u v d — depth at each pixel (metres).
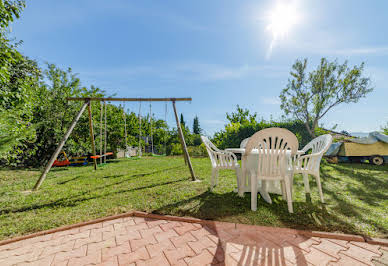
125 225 2.09
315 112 7.86
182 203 2.65
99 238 1.82
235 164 3.20
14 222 2.14
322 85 7.66
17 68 6.33
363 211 2.26
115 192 3.28
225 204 2.61
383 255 1.46
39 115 8.41
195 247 1.63
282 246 1.62
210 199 2.83
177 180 4.17
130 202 2.74
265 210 2.37
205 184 3.78
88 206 2.61
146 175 4.83
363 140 6.41
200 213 2.31
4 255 1.56
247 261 1.42
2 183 4.44
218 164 3.36
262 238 1.76
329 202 2.61
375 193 3.01
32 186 3.91
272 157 2.39
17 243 1.75
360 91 7.04
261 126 8.96
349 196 2.87
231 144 9.83
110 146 12.16
